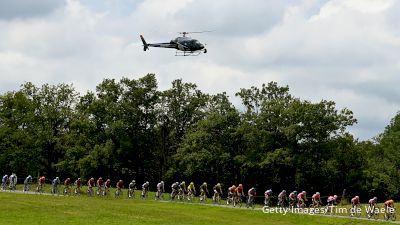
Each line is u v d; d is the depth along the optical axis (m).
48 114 120.19
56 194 77.88
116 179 114.81
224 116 110.88
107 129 113.81
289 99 114.44
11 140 113.44
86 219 50.12
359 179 108.38
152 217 53.94
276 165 106.25
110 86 118.94
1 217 48.91
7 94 118.12
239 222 54.66
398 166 112.06
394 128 126.69
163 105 123.88
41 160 118.44
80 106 119.56
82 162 109.81
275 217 60.44
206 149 110.19
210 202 75.56
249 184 111.12
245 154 109.81
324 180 107.81
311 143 106.56
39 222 46.94
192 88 125.56
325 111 108.00
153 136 121.88
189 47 72.69
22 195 69.12
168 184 120.19
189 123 125.88
